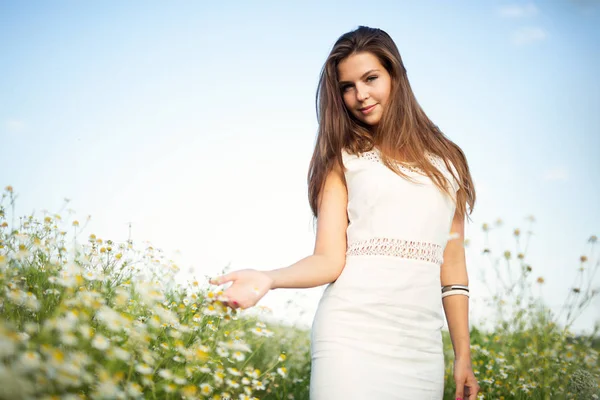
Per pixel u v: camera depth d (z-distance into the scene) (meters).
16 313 2.11
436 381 2.23
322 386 2.13
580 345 3.99
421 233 2.26
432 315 2.26
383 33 2.49
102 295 2.36
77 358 1.66
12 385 1.39
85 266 2.47
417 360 2.18
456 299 2.50
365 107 2.41
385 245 2.23
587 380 3.50
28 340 1.75
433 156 2.45
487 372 3.79
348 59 2.42
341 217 2.35
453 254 2.51
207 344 2.44
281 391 3.58
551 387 3.53
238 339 2.56
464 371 2.42
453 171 2.48
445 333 5.06
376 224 2.25
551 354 3.71
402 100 2.42
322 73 2.51
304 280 2.15
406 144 2.38
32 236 2.55
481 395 3.30
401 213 2.26
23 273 2.31
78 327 1.80
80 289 2.20
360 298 2.17
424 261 2.25
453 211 2.41
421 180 2.32
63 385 1.58
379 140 2.42
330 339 2.16
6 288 2.00
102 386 1.67
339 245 2.30
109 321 1.86
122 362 1.93
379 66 2.42
